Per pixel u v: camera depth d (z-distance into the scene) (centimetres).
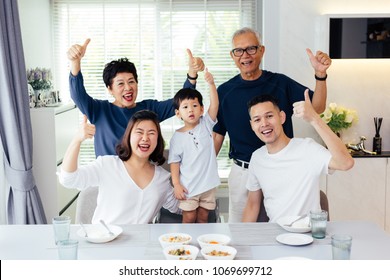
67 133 465
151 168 256
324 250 203
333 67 451
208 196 302
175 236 214
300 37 448
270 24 448
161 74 552
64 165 237
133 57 550
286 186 255
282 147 258
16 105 389
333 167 245
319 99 320
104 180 250
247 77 327
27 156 396
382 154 430
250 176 271
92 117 313
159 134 254
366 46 431
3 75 377
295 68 451
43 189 423
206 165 298
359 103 454
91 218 278
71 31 547
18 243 214
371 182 425
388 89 453
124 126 310
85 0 543
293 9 446
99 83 552
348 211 427
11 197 399
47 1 532
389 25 430
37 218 401
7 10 378
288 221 235
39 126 418
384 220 428
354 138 455
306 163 250
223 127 335
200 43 548
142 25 546
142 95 553
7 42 381
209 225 238
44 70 473
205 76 303
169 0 541
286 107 327
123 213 250
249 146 325
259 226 235
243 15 545
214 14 545
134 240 216
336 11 446
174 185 299
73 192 489
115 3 543
